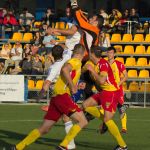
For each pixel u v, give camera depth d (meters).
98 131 25.55
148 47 45.75
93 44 21.48
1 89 38.47
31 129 26.41
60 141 22.89
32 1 55.16
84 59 21.33
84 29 21.27
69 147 20.94
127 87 39.34
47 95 38.38
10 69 42.94
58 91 18.52
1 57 44.03
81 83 22.45
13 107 36.16
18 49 44.03
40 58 40.94
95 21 21.75
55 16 48.28
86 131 25.97
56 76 19.58
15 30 50.12
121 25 48.19
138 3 53.06
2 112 33.44
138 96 38.78
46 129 18.70
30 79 39.66
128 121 30.08
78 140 23.25
